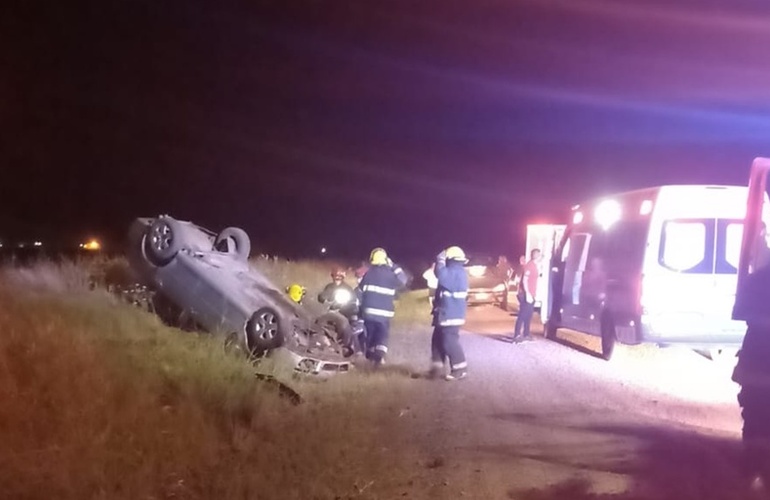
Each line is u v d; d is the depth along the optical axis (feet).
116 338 38.09
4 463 22.94
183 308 42.83
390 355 48.85
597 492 23.99
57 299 43.01
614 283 49.65
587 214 57.31
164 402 30.40
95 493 21.85
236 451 26.86
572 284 57.21
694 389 41.83
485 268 88.12
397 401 35.81
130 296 44.98
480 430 31.37
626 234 49.34
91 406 27.14
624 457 27.84
